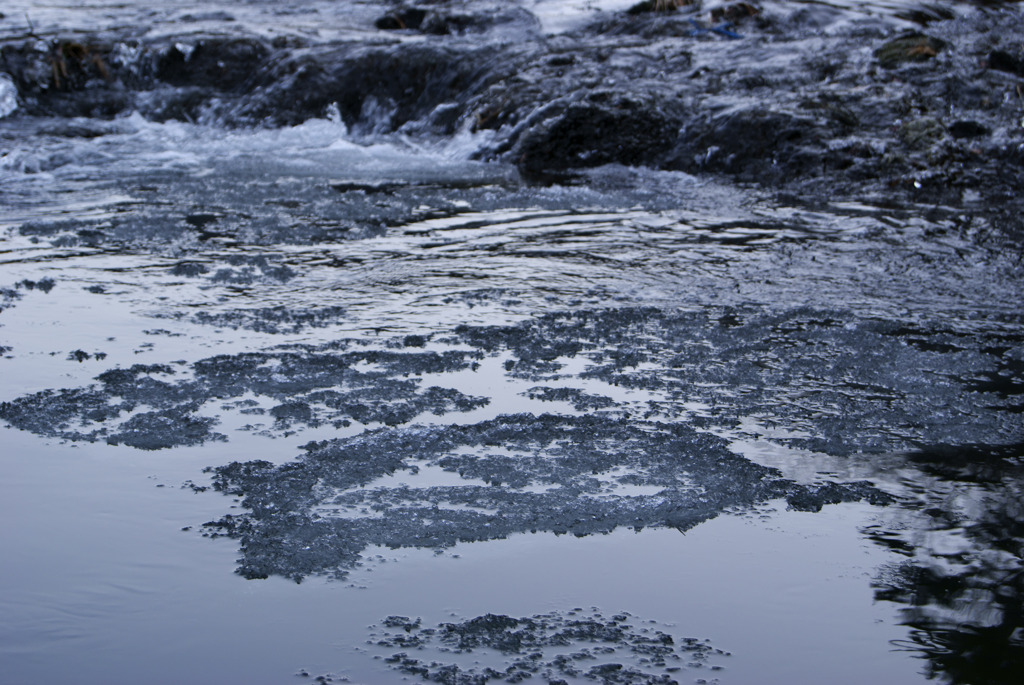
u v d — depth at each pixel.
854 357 4.64
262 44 14.98
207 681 2.33
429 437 3.69
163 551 2.89
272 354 4.60
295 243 6.91
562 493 3.27
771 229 7.46
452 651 2.44
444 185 9.42
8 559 2.84
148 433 3.70
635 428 3.80
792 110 10.28
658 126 10.80
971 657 2.45
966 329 5.11
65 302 5.41
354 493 3.25
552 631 2.53
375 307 5.40
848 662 2.43
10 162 10.55
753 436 3.75
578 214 8.01
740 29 14.27
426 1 16.70
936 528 3.07
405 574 2.78
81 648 2.45
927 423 3.89
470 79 13.17
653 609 2.63
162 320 5.11
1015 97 10.86
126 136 12.86
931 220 7.79
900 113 10.42
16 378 4.24
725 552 2.92
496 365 4.49
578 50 13.34
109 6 18.38
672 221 7.75
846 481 3.38
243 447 3.59
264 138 12.88
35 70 14.34
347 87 13.70
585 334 4.96
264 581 2.74
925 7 15.62
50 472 3.37
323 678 2.34
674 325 5.12
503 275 6.10
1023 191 8.96
